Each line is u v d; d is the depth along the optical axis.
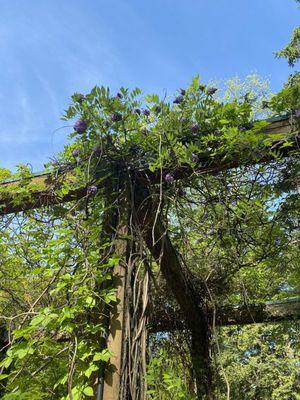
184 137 2.36
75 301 2.05
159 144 2.22
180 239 3.03
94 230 2.26
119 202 2.32
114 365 1.99
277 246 3.12
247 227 2.93
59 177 2.55
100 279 2.13
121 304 2.11
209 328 3.80
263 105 2.31
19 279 3.19
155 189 2.38
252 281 3.90
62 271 2.26
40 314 2.06
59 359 2.15
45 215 2.63
